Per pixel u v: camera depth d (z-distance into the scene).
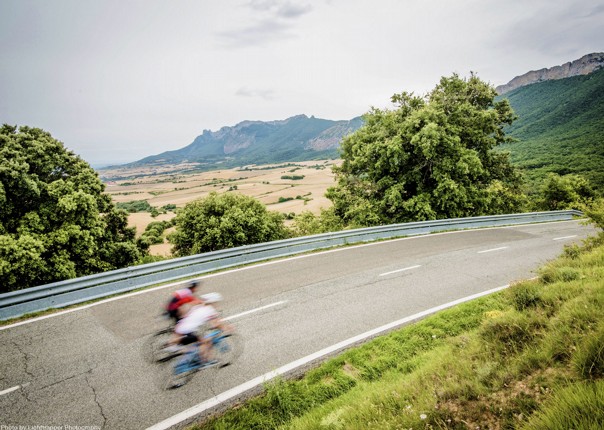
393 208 20.62
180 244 23.14
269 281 10.34
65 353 6.55
